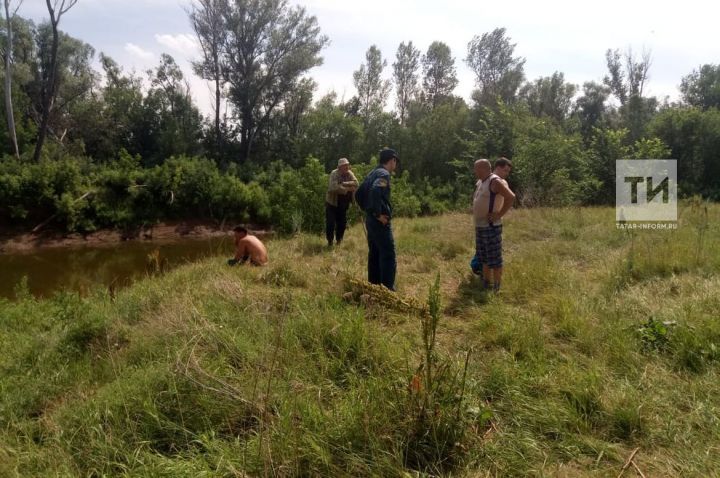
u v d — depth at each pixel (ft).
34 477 8.11
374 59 114.62
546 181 53.72
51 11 65.46
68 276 37.65
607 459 8.22
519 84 124.36
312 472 7.70
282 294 16.05
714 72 120.78
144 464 8.14
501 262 17.78
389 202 16.61
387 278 16.90
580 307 14.82
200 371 10.27
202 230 64.08
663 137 73.56
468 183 76.13
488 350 12.55
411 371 10.33
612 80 124.98
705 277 17.89
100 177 60.90
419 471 7.64
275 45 94.12
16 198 53.47
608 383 10.34
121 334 14.34
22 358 13.82
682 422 9.00
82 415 9.69
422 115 120.78
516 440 8.57
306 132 99.04
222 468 7.79
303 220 42.63
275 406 9.37
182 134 91.50
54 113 89.56
